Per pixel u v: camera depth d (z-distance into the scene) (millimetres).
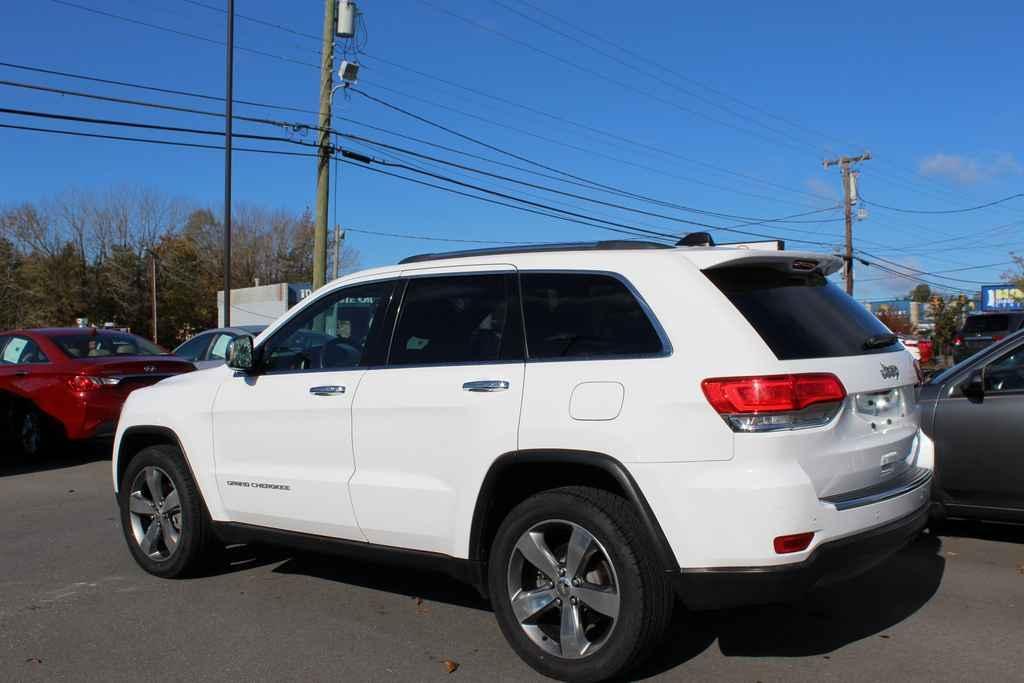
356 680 4145
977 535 6797
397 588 5621
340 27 20047
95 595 5496
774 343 3836
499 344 4387
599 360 4035
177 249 71562
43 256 66125
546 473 4203
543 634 4184
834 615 4977
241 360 5262
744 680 4070
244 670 4281
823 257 4355
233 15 20391
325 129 20391
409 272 4906
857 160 38625
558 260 4406
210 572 5977
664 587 3830
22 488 9414
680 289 4008
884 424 4195
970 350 22453
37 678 4203
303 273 79250
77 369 10727
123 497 6059
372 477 4668
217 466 5465
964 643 4512
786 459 3658
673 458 3746
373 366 4809
